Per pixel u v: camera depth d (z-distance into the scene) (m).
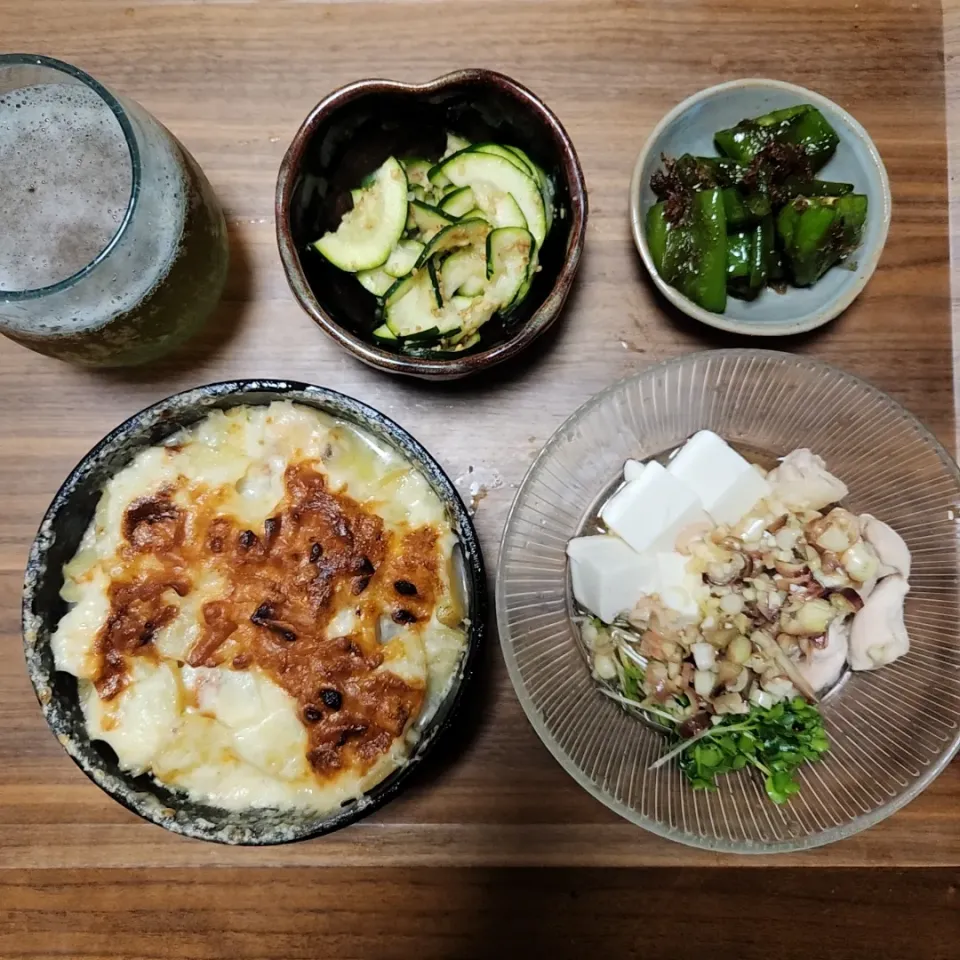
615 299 0.34
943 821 0.33
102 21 0.35
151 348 0.32
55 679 0.28
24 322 0.28
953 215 0.35
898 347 0.35
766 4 0.35
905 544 0.33
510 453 0.34
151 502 0.29
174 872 0.34
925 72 0.35
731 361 0.32
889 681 0.33
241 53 0.35
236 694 0.28
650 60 0.35
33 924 0.34
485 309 0.31
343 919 0.34
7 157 0.29
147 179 0.27
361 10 0.35
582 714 0.33
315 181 0.31
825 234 0.31
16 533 0.34
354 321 0.32
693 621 0.31
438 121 0.32
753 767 0.32
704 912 0.34
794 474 0.32
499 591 0.31
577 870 0.34
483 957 0.34
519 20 0.35
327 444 0.30
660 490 0.32
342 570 0.29
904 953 0.34
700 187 0.32
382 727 0.28
